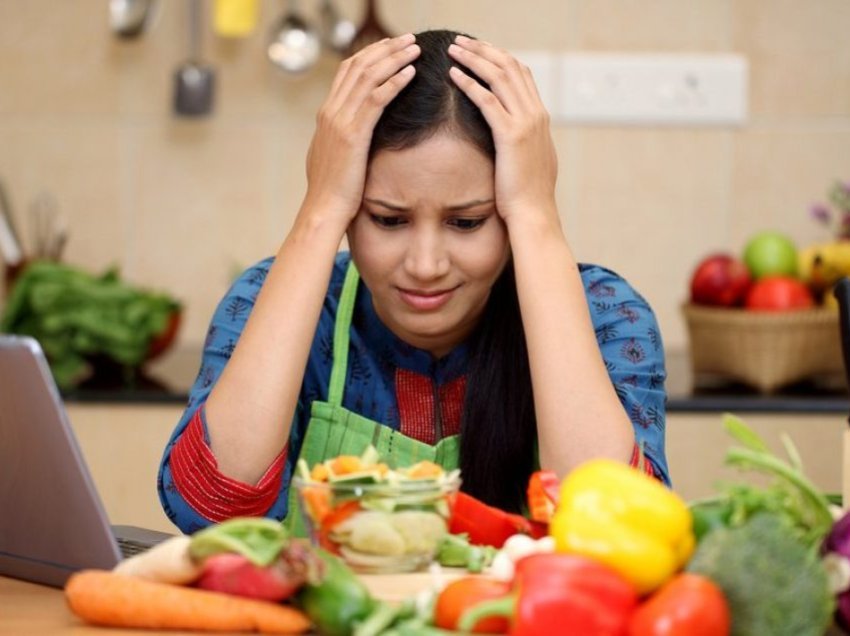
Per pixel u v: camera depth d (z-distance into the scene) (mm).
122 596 1167
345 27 3264
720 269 2900
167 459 1699
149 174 3316
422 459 1751
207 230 3326
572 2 3266
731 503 1173
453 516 1401
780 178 3307
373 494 1293
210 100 3275
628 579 1103
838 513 1249
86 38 3291
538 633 1061
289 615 1145
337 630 1118
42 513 1338
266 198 3316
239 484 1637
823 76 3289
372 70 1630
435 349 1816
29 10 3283
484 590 1118
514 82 1659
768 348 2855
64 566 1338
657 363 1835
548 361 1620
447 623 1113
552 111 3266
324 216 1652
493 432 1752
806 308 2869
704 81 3266
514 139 1620
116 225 3322
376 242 1632
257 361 1652
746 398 2812
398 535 1292
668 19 3270
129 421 2842
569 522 1125
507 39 3277
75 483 1279
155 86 3295
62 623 1213
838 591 1139
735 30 3277
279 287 1672
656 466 1732
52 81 3295
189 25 3283
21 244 3215
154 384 2979
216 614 1146
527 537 1291
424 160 1569
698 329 2926
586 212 3301
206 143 3307
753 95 3289
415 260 1593
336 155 1640
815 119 3295
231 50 3289
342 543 1297
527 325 1641
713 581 1082
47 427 1272
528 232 1641
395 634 1083
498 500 1764
